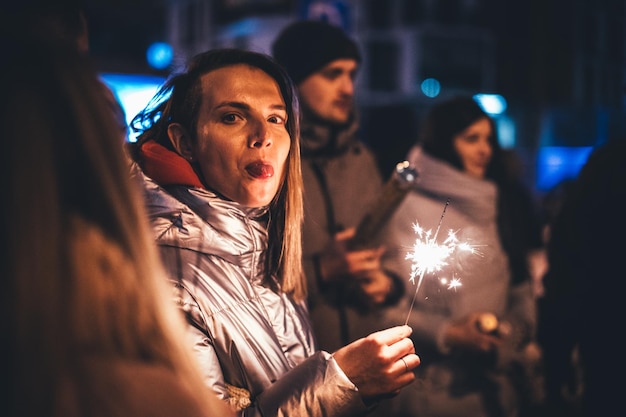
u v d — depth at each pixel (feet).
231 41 39.32
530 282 9.23
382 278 7.27
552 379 7.52
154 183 4.39
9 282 2.19
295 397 4.11
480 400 8.19
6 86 2.31
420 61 49.03
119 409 2.29
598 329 6.68
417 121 11.83
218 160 4.54
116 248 2.42
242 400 4.26
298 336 4.82
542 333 7.60
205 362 4.06
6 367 2.18
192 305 4.15
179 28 42.45
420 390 8.05
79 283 2.32
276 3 36.73
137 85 15.25
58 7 4.13
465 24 48.91
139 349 2.45
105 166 2.43
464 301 8.00
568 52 44.19
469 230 8.23
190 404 2.44
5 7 3.55
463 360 8.14
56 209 2.29
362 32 48.11
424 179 8.87
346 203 7.76
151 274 2.52
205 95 4.59
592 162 7.15
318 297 7.06
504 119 46.34
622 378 6.47
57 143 2.34
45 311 2.22
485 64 49.08
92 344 2.35
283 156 4.69
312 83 7.78
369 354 4.33
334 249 7.00
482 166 9.18
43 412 2.18
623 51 41.14
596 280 6.77
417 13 49.49
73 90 2.41
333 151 7.88
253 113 4.55
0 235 2.22
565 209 7.27
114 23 40.81
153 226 4.29
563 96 44.16
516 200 9.55
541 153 43.27
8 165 2.24
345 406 4.12
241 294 4.40
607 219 6.80
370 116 11.22
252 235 4.56
